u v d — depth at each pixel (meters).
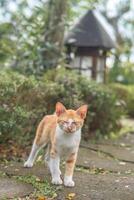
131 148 11.44
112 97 13.19
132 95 18.58
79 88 11.62
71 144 6.97
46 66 13.38
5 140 9.02
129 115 18.42
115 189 7.08
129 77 26.58
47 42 13.73
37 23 13.79
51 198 6.48
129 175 8.19
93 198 6.57
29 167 8.07
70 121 6.75
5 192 6.64
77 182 7.33
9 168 7.98
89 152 10.29
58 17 13.98
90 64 16.14
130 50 30.56
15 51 13.97
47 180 7.30
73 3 14.66
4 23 15.10
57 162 7.10
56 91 10.46
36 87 9.58
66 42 15.80
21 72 13.15
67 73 12.12
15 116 8.79
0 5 18.03
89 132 12.35
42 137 7.79
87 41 15.99
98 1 14.28
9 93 8.78
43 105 10.02
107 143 11.88
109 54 17.05
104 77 16.75
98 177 7.81
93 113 11.87
